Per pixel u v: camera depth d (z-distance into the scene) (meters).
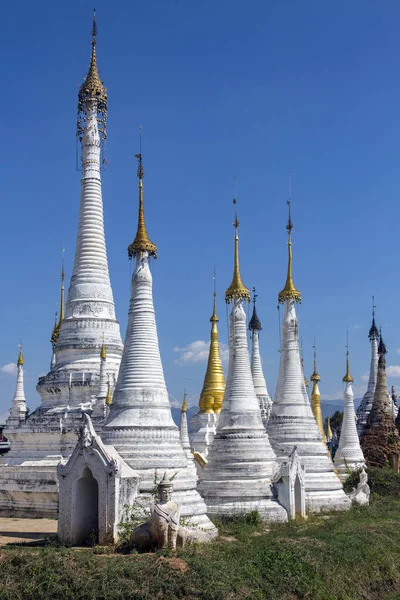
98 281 69.19
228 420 57.06
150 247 51.41
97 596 33.41
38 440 63.12
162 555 36.97
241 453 55.47
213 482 54.88
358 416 115.56
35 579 34.22
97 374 65.56
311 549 43.41
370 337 118.50
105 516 41.41
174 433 47.97
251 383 58.78
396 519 57.88
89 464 42.47
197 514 45.22
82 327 67.44
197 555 38.16
